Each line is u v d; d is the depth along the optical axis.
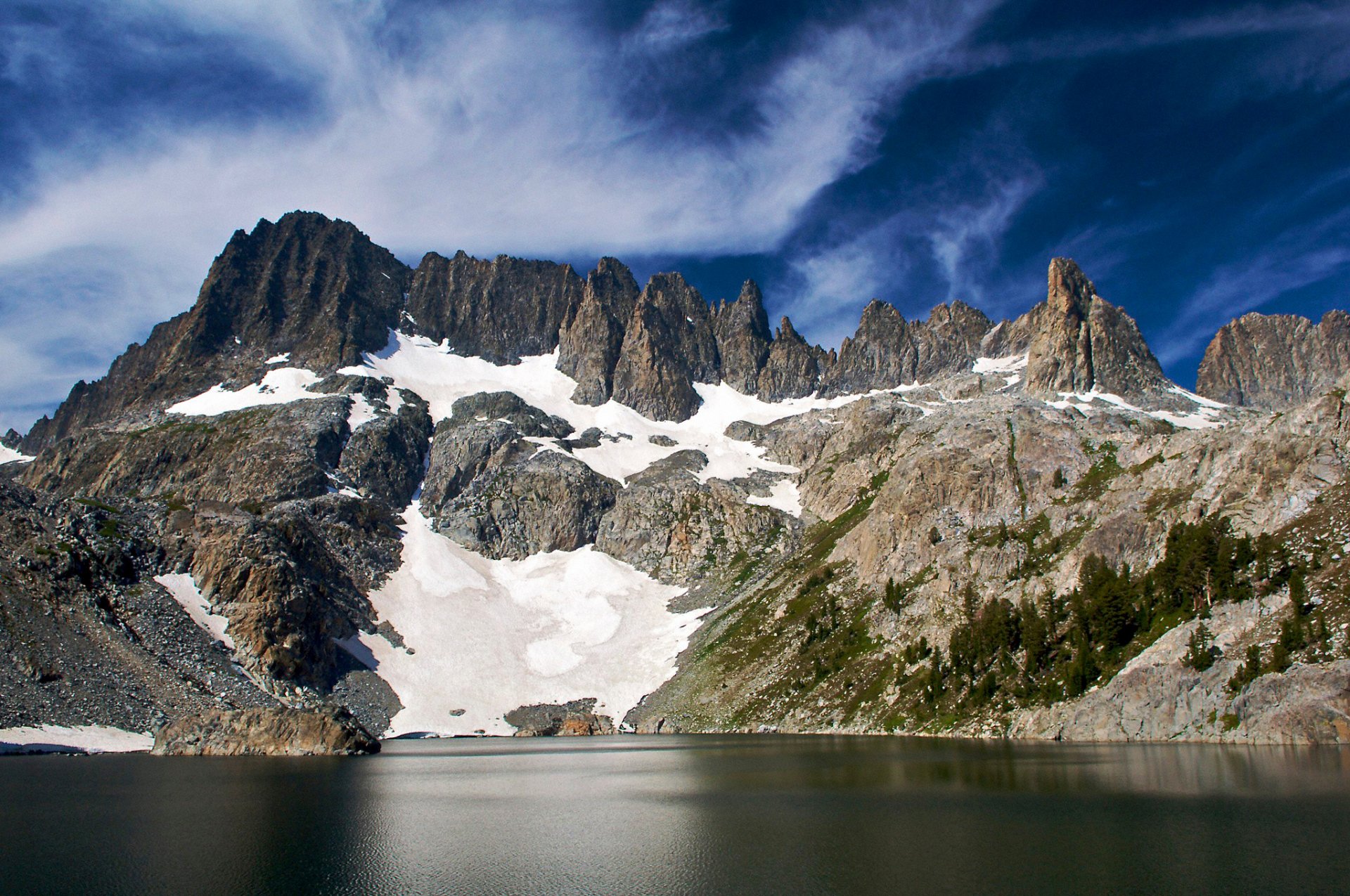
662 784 98.06
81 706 131.62
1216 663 108.69
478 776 108.81
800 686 170.12
